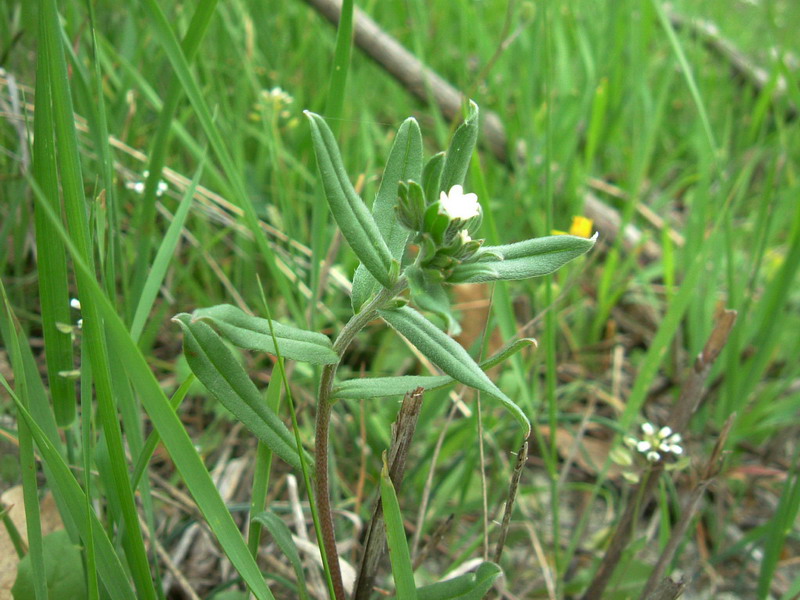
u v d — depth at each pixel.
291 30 0.42
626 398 0.31
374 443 0.25
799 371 0.28
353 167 0.34
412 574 0.14
